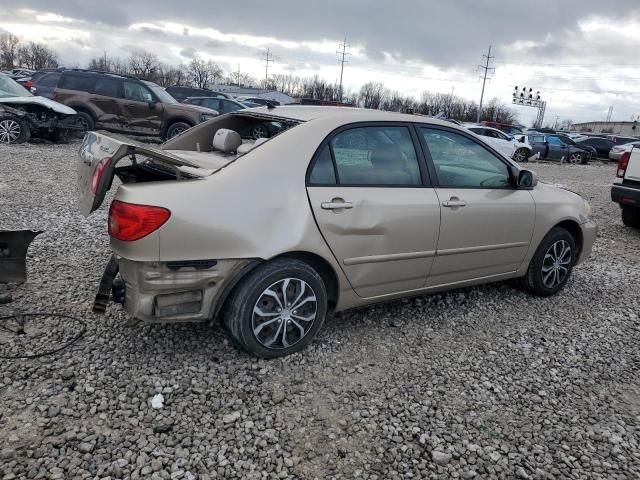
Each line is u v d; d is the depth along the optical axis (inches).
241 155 127.9
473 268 166.7
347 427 111.7
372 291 145.8
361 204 135.4
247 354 134.8
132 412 109.4
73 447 98.1
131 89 567.5
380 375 132.6
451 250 157.1
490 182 169.2
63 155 450.6
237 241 119.3
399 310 172.1
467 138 165.5
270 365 131.5
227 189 120.4
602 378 140.6
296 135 132.0
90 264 188.9
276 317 129.6
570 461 106.7
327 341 146.6
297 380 126.6
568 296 200.8
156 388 118.0
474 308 179.8
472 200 159.3
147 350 132.9
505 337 160.1
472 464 103.8
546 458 107.0
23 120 475.5
